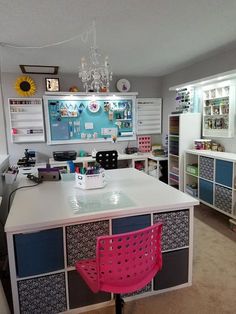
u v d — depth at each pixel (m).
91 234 1.68
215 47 3.24
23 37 2.68
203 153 3.60
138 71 4.67
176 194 2.03
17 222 1.51
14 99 4.39
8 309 1.67
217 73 3.64
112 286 1.31
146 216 1.79
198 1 2.00
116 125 5.12
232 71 3.11
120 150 5.22
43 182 2.49
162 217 1.84
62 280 1.70
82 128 4.91
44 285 1.66
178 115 4.19
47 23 2.34
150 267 1.42
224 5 2.09
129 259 1.32
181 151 4.18
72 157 4.46
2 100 4.38
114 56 3.54
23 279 1.60
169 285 1.99
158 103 5.34
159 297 1.94
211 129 3.96
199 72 4.04
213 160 3.42
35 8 2.04
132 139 5.24
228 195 3.17
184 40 2.94
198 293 1.98
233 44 3.13
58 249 1.65
